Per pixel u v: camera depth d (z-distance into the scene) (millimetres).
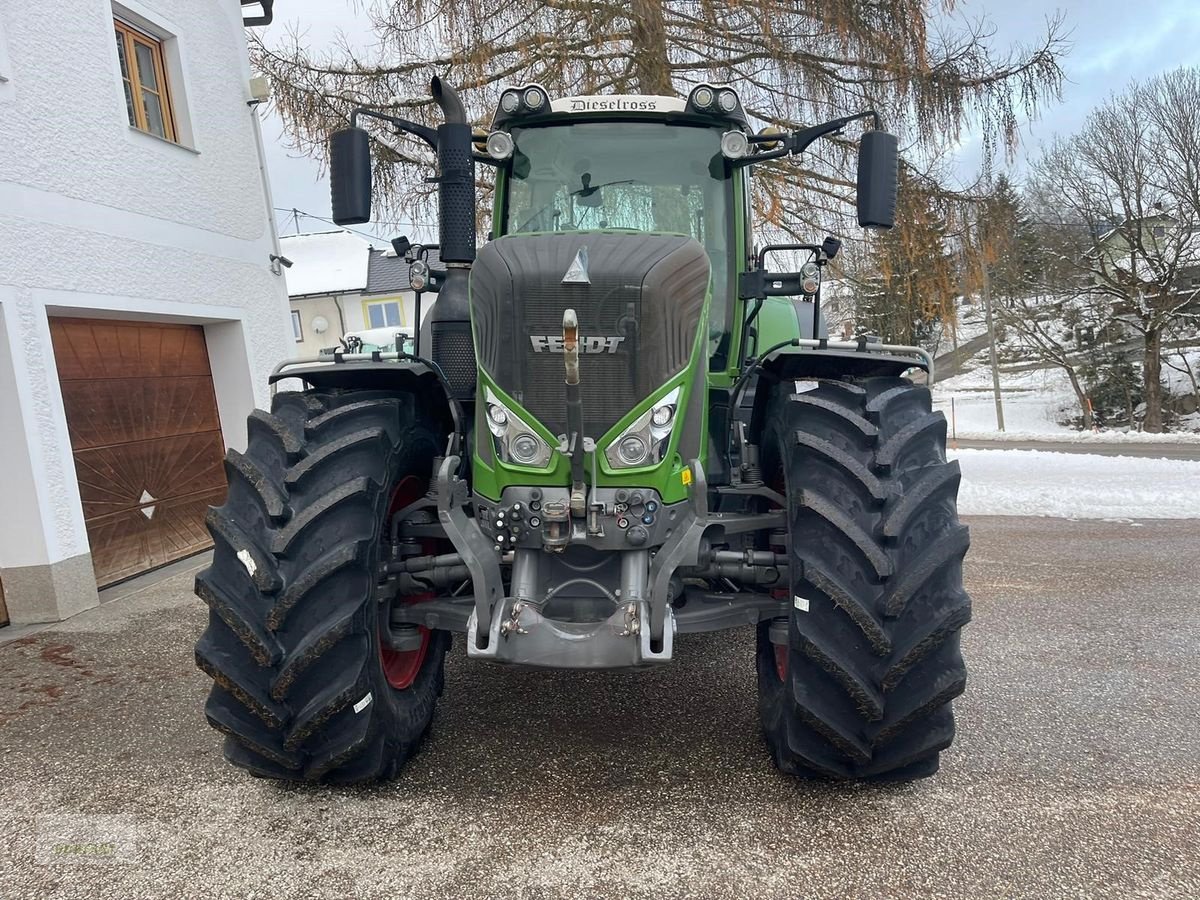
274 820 2434
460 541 2416
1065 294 27469
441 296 3166
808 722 2334
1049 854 2176
